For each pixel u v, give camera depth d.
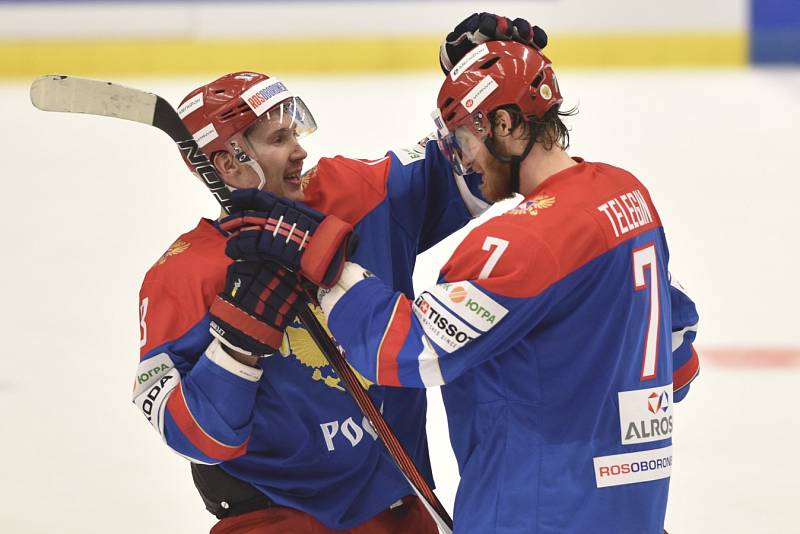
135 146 31.31
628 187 6.67
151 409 6.75
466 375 6.61
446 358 6.22
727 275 20.53
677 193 26.14
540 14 41.09
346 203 7.54
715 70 41.19
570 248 6.18
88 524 11.66
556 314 6.32
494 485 6.49
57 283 20.20
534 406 6.38
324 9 40.66
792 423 14.12
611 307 6.34
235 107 7.01
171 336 6.81
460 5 40.81
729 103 35.53
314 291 6.64
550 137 6.58
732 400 14.88
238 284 6.46
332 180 7.58
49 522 11.70
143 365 6.81
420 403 7.75
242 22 40.50
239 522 7.44
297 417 7.16
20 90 38.97
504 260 6.10
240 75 7.16
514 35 6.75
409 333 6.31
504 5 40.81
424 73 40.81
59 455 13.37
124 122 34.47
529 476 6.37
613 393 6.43
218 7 40.34
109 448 13.58
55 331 17.69
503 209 21.81
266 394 7.13
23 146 31.45
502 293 6.07
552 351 6.34
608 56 41.31
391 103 34.81
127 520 11.77
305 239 6.36
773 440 13.65
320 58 40.84
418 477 6.98
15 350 16.83
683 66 41.47
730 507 11.96
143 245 22.42
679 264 21.23
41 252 22.11
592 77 39.84
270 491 7.29
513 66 6.48
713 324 18.03
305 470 7.30
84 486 12.56
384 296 6.43
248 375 6.62
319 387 7.17
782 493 12.25
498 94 6.46
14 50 40.25
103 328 17.84
